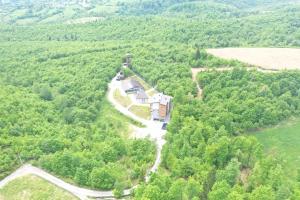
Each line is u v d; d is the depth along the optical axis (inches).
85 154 6958.7
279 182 6245.1
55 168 6520.7
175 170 6648.6
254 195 5748.0
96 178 6304.1
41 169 6584.6
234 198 5570.9
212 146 6973.4
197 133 7514.8
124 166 6998.0
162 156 7116.1
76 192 6195.9
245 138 7347.4
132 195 6210.6
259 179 6378.0
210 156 6948.8
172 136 7770.7
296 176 6958.7
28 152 6820.9
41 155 6766.7
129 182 6412.4
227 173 6382.9
